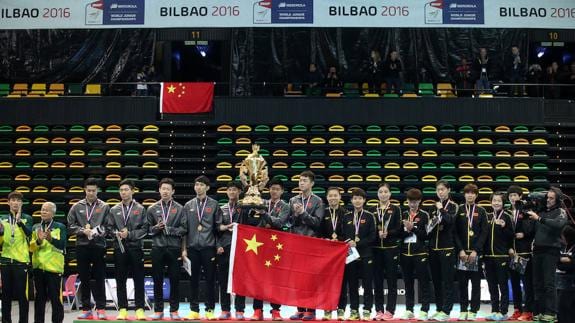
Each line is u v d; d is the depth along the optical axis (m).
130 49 24.22
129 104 21.17
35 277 12.26
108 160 20.58
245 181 12.20
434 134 21.08
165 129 21.27
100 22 22.19
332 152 20.81
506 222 12.32
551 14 22.16
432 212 12.21
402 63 24.70
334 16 22.11
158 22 22.19
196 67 27.20
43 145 20.67
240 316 11.80
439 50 24.64
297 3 22.12
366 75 24.69
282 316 13.17
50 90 22.58
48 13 22.22
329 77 22.95
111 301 15.84
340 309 11.96
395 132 21.06
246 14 22.20
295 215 11.93
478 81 22.67
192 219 11.83
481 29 24.58
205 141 21.22
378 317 11.88
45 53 24.12
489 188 20.05
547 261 11.95
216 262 12.03
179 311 14.10
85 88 23.08
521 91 23.34
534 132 21.11
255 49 24.47
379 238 11.98
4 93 22.81
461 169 20.47
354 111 21.11
